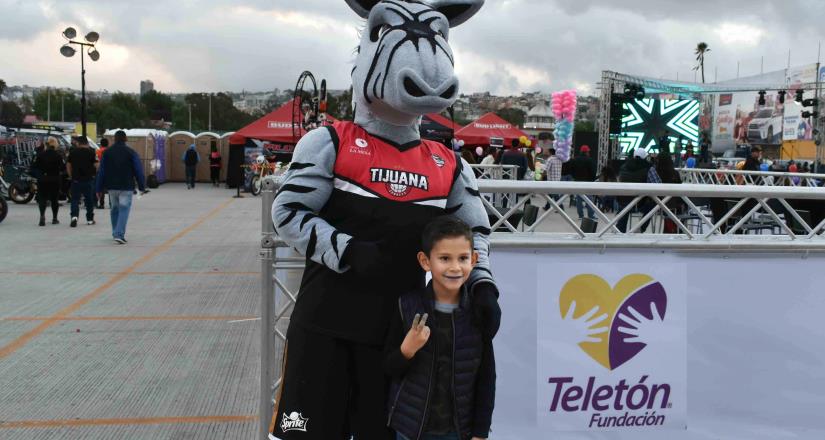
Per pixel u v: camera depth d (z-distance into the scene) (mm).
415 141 2861
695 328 3805
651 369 3781
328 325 2711
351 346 2748
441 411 2596
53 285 8188
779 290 3846
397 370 2559
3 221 14859
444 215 2746
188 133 30734
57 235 12641
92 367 5301
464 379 2590
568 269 3691
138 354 5625
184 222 14938
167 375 5152
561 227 12625
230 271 9141
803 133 43469
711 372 3824
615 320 3744
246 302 7402
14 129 19422
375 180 2713
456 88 2656
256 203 20203
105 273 8938
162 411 4504
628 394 3771
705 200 10383
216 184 28250
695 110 29500
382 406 2744
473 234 2863
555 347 3709
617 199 9234
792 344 3867
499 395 3678
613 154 25578
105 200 20531
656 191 3717
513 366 3684
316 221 2645
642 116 29047
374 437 2750
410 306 2594
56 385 4918
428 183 2779
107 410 4504
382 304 2705
